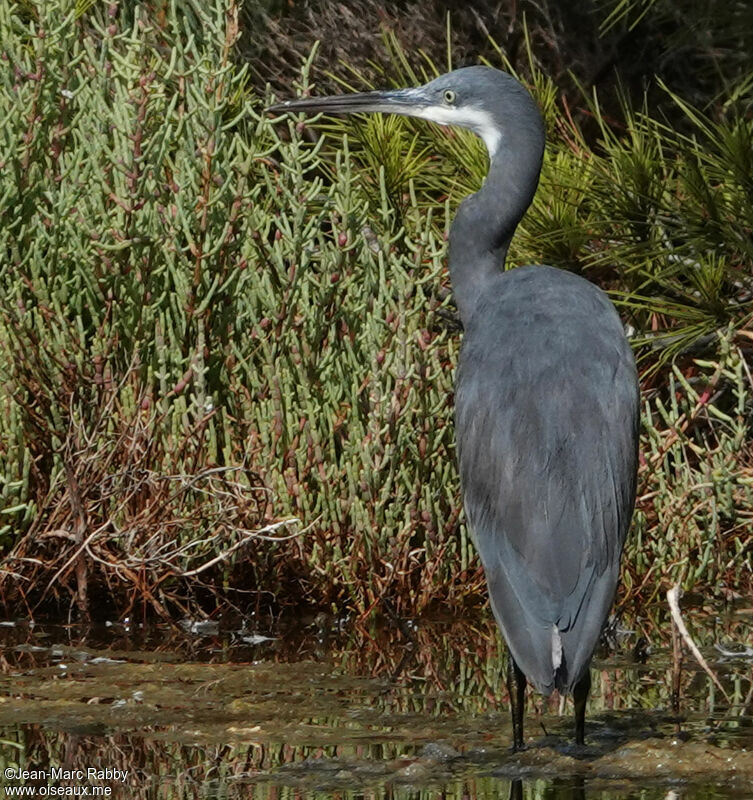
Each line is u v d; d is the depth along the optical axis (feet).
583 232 42.78
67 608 36.81
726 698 30.14
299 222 37.01
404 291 36.99
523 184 34.32
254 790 24.52
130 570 36.09
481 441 28.35
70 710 28.86
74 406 36.78
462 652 33.71
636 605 38.40
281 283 36.91
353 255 38.78
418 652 33.68
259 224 37.55
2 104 39.14
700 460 39.96
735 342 43.06
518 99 34.35
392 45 55.98
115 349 36.65
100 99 39.91
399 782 25.04
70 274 38.14
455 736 27.68
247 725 28.09
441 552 36.88
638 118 56.70
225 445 37.19
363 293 39.01
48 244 37.76
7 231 37.19
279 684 30.91
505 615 26.58
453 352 38.52
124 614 36.04
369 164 45.19
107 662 32.27
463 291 34.76
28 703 29.27
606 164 45.68
